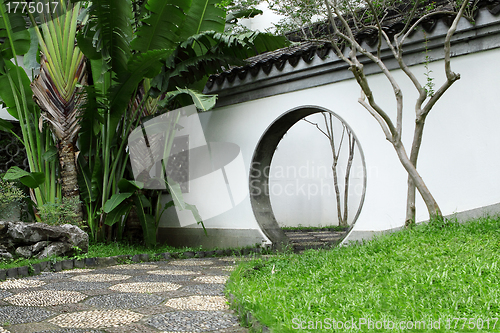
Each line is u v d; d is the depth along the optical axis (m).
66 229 5.69
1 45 6.70
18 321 2.76
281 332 2.30
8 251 5.19
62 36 6.63
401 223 5.71
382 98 6.05
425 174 5.62
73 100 6.73
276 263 4.84
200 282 4.24
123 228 7.62
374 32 5.98
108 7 5.86
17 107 6.73
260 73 7.34
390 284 3.21
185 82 7.22
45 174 6.97
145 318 2.83
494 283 2.99
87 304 3.24
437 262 3.60
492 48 5.17
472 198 5.21
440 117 5.56
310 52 6.66
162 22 6.26
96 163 6.80
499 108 5.09
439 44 5.52
